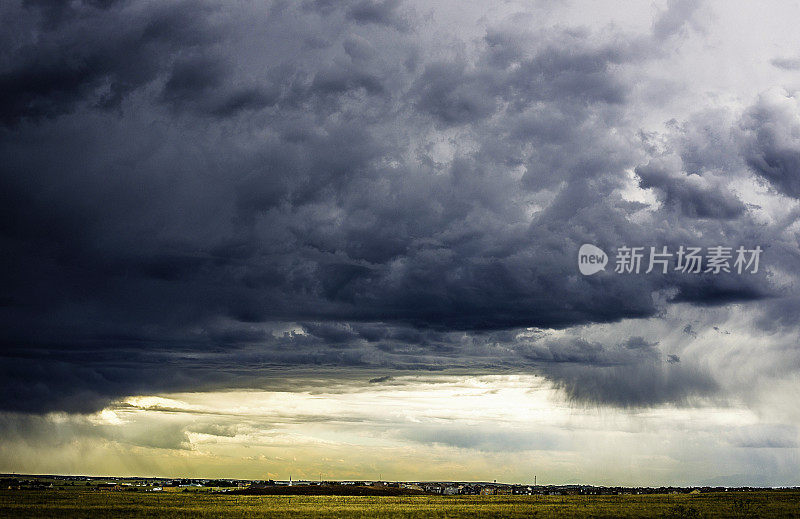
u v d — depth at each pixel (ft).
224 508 402.72
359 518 337.11
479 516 348.18
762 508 379.35
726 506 398.83
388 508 411.75
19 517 331.98
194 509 390.83
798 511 361.71
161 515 350.02
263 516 345.72
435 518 337.93
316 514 361.51
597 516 341.21
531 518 335.67
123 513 362.12
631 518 331.36
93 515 347.36
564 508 399.24
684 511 366.43
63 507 398.01
